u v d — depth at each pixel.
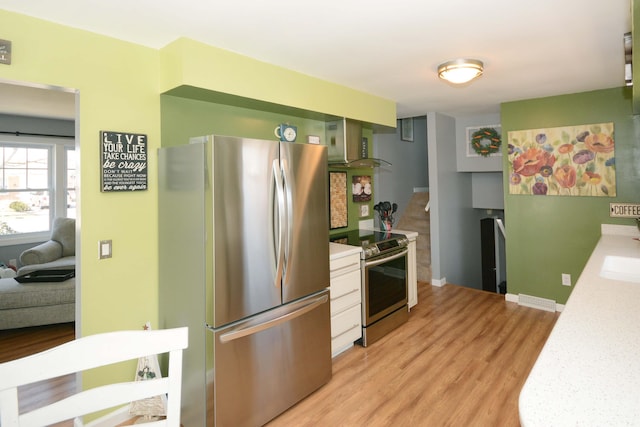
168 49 2.34
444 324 3.69
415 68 2.89
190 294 2.14
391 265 3.54
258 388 2.18
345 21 2.05
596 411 0.76
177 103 2.53
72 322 3.88
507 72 3.04
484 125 5.11
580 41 2.38
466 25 2.12
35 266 4.25
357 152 3.72
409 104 4.28
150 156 2.38
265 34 2.21
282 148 2.27
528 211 4.14
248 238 2.11
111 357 1.15
